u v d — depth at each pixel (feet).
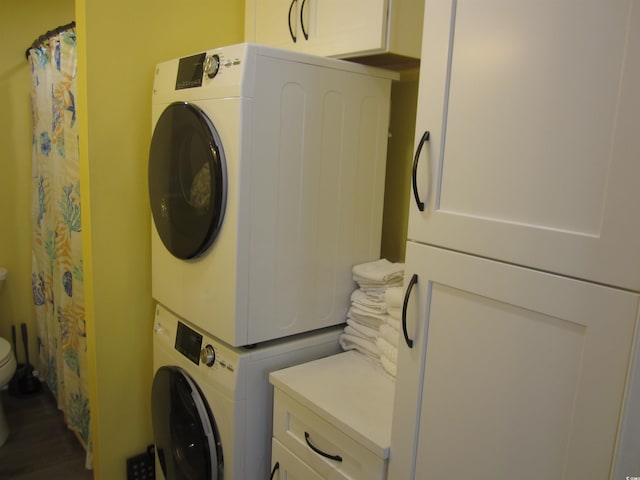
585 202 2.66
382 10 4.59
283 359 5.23
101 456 6.48
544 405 2.94
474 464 3.37
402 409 3.81
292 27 5.57
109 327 6.28
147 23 5.98
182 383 5.43
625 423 2.58
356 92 5.23
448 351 3.47
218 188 4.60
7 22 9.21
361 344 5.36
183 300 5.51
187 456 5.50
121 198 6.13
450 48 3.28
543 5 2.77
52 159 7.74
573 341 2.77
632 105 2.43
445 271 3.40
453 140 3.31
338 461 4.30
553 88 2.76
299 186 4.95
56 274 8.00
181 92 5.18
